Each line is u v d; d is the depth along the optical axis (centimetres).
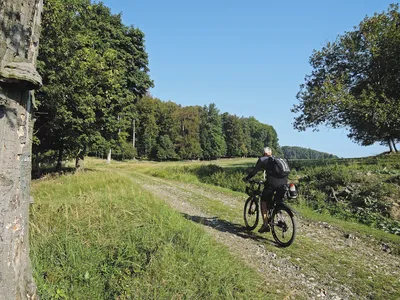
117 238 494
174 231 549
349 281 463
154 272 406
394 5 1942
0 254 221
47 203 740
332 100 1880
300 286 441
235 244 604
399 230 836
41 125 1905
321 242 650
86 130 1927
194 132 8519
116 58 2391
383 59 1922
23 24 224
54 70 1519
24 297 240
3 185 221
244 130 10675
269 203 643
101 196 814
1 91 215
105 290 372
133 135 7288
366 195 1097
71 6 1608
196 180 1977
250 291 398
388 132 2077
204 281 401
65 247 453
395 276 492
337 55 2141
